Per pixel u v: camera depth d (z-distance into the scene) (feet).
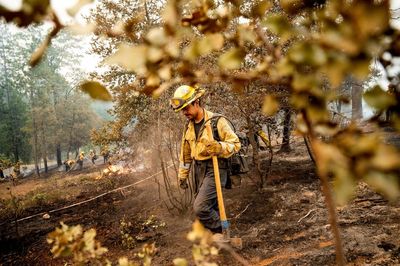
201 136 10.48
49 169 119.03
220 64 1.60
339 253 1.69
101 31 1.64
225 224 10.12
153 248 3.48
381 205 12.02
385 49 1.26
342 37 1.21
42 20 1.36
